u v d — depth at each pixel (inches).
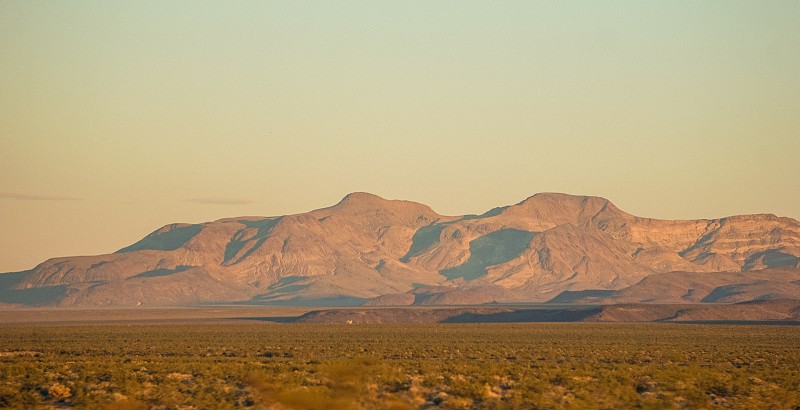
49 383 6697.8
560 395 6141.7
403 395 5925.2
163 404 5713.6
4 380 6884.8
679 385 6737.2
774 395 6373.0
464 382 6712.6
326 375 6628.9
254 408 5516.7
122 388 6373.0
